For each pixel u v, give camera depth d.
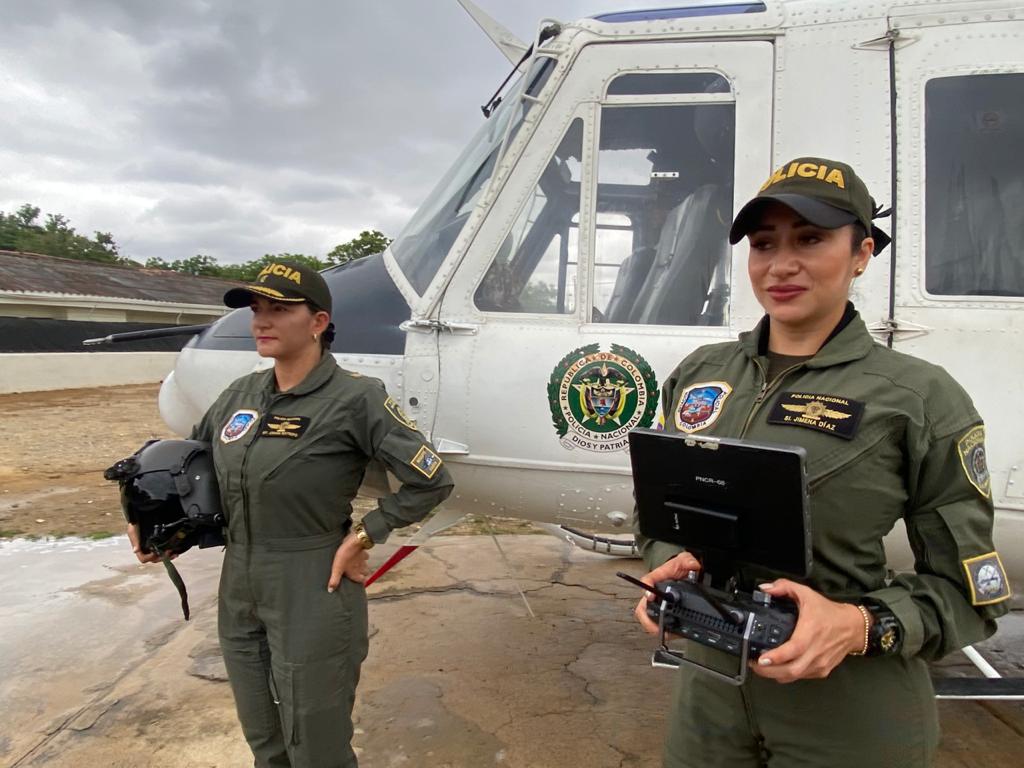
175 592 4.42
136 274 24.44
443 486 2.11
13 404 13.99
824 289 1.33
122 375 18.53
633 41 2.80
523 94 2.84
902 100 2.60
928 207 2.57
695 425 1.51
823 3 2.70
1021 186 2.54
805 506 1.16
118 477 2.10
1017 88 2.54
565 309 2.81
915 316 2.53
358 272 3.18
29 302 17.80
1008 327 2.46
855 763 1.33
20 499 6.85
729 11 2.78
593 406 2.68
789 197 1.27
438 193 3.28
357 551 2.04
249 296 2.01
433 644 3.73
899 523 2.47
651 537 1.41
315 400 2.06
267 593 2.01
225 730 2.89
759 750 1.48
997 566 1.28
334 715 2.05
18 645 3.68
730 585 1.34
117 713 3.02
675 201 2.78
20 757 2.72
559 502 2.81
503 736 2.88
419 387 2.81
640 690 3.28
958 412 1.29
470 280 2.86
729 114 2.74
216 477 2.12
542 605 4.30
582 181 2.82
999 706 3.18
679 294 2.74
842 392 1.32
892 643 1.22
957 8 2.58
